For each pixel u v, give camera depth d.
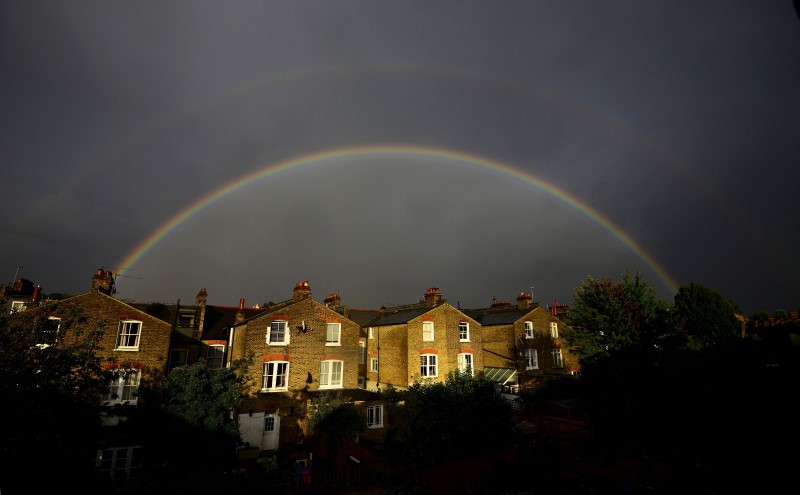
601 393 26.98
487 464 17.62
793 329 21.03
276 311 32.03
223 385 22.64
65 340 25.39
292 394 31.36
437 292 42.84
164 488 16.25
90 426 17.47
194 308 38.59
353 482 17.98
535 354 46.56
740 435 16.02
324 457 27.45
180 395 21.45
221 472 17.33
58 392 15.72
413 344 38.66
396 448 20.72
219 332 39.75
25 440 13.99
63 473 15.22
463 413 18.17
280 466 25.52
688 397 22.02
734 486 13.41
